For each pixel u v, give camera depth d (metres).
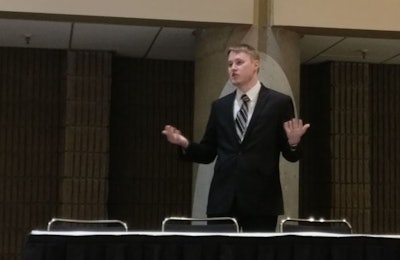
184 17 6.98
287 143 4.42
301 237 3.49
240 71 4.48
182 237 3.42
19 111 9.23
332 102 9.64
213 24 7.12
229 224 4.22
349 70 9.73
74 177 9.09
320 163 9.88
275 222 4.56
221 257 3.43
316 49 8.83
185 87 9.78
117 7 6.88
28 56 9.26
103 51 9.19
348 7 7.12
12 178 9.16
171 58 9.63
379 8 7.16
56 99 9.31
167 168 9.70
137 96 9.66
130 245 3.39
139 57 9.60
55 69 9.33
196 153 4.60
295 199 7.28
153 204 9.63
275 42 7.12
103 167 9.16
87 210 9.09
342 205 9.59
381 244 3.53
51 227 4.12
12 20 7.52
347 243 3.51
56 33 8.18
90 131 9.15
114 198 9.53
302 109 9.98
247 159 4.44
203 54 7.51
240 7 7.04
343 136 9.66
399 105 10.00
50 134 9.28
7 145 9.17
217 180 4.55
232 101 4.59
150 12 6.93
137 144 9.64
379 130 9.93
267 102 4.51
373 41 8.26
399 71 10.02
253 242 3.46
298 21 7.06
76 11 6.82
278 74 7.11
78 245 3.35
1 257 9.05
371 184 9.82
